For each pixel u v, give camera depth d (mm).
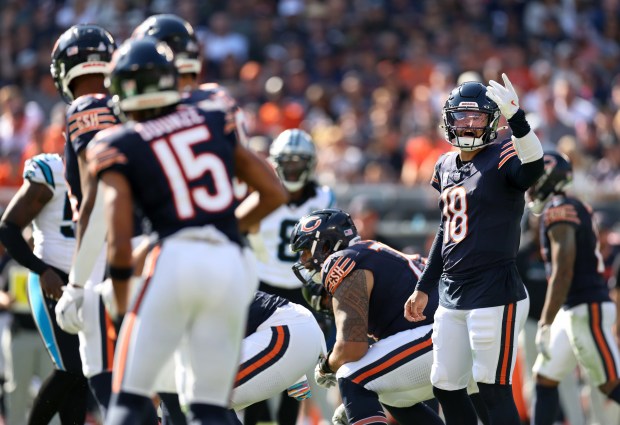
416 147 40125
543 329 22484
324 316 24219
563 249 22156
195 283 13422
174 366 16812
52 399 18766
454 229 17562
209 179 13836
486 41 49656
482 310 17172
